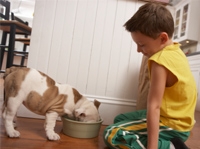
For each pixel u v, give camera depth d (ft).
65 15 4.73
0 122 3.84
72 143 3.39
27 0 19.48
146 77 4.29
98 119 3.95
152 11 2.71
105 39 4.91
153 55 2.77
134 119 3.52
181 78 2.77
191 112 3.04
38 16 4.62
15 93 3.19
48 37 4.68
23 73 3.30
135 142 2.90
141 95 4.43
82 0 4.79
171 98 2.95
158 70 2.63
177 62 2.78
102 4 4.88
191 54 10.16
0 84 8.96
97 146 3.40
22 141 3.14
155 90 2.61
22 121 4.25
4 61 15.29
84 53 4.84
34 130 3.76
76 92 3.88
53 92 3.52
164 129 2.98
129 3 4.99
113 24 4.93
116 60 4.96
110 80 4.94
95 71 4.89
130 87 5.01
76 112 3.64
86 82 4.86
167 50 2.81
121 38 4.96
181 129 3.02
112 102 4.89
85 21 4.83
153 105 2.56
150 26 2.61
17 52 12.19
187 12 11.85
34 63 4.65
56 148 3.07
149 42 2.72
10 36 8.82
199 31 11.59
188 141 4.19
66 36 4.75
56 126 4.27
